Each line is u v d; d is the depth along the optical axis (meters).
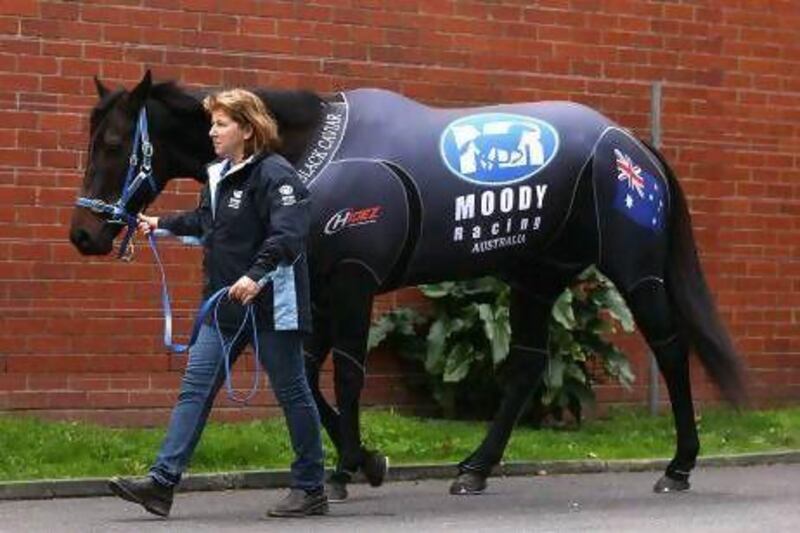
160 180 8.12
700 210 12.78
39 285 10.72
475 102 11.98
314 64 11.45
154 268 11.02
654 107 12.56
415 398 11.79
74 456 9.49
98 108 7.98
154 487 7.48
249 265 7.39
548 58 12.23
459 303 11.52
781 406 13.06
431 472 9.73
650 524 7.86
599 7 12.40
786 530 7.68
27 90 10.70
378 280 8.23
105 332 10.88
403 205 8.24
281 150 8.20
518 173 8.55
